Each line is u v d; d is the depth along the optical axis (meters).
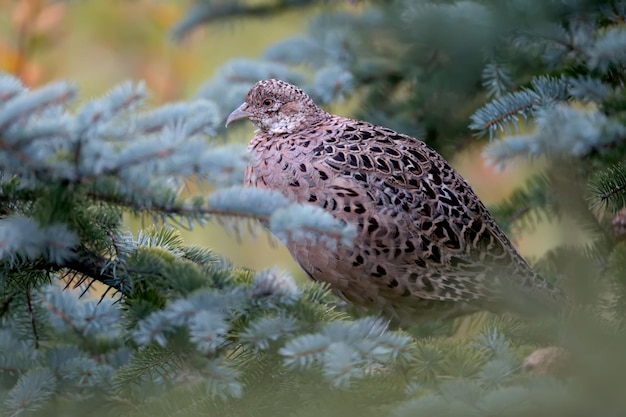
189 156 6.25
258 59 11.69
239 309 7.05
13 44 13.34
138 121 6.62
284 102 10.12
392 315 9.52
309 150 9.22
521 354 7.84
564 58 10.12
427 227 8.95
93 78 14.48
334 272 9.07
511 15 9.67
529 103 9.27
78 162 6.31
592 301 8.36
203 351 7.16
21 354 7.92
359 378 7.21
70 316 8.59
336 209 8.91
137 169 6.41
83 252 7.36
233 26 13.14
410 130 11.14
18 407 7.22
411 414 6.55
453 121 11.21
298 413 7.02
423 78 11.20
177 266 7.26
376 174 9.01
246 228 6.79
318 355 6.60
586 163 9.42
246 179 9.55
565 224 9.16
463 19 9.63
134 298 7.39
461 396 6.67
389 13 10.98
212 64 15.20
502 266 9.05
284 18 13.50
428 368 7.48
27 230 6.39
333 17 11.38
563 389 6.43
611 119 8.87
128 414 7.60
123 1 14.49
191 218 6.65
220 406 7.25
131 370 7.44
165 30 14.45
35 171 6.31
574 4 9.81
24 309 8.32
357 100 12.61
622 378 6.32
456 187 9.30
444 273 9.04
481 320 11.34
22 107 6.04
